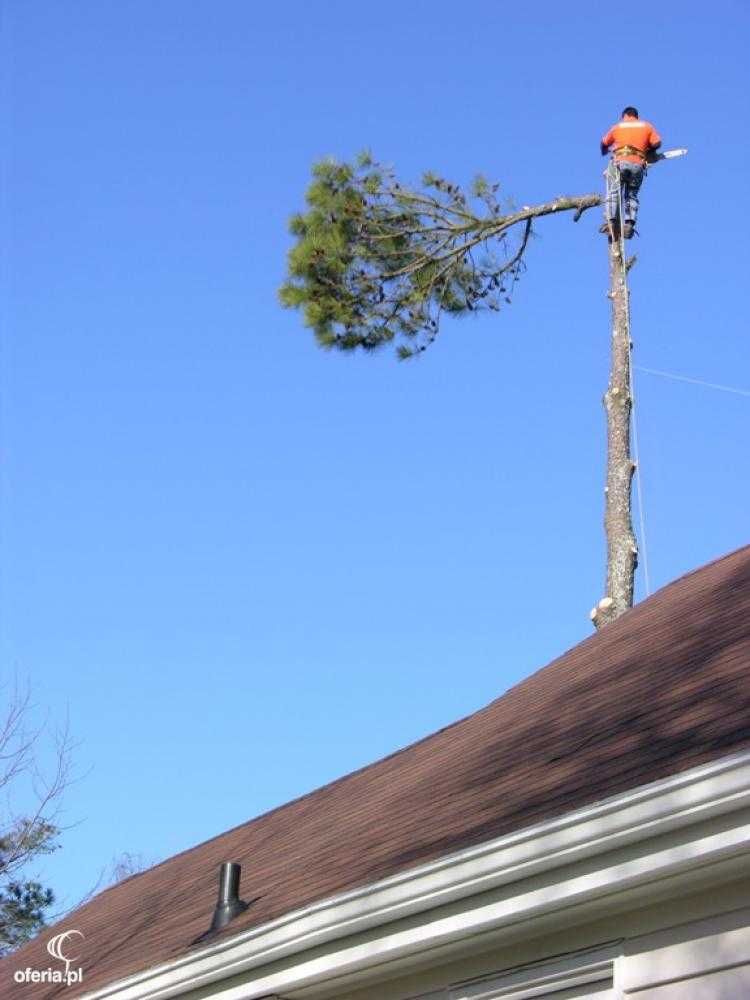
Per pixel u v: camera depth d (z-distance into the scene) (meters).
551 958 7.15
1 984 14.55
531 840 6.53
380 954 7.52
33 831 24.62
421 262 17.84
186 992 9.03
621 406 17.58
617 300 17.81
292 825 13.21
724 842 5.86
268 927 8.08
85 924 15.29
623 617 12.59
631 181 17.52
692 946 6.43
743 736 6.38
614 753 7.71
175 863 15.75
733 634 9.20
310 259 17.59
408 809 9.95
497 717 11.76
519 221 17.81
